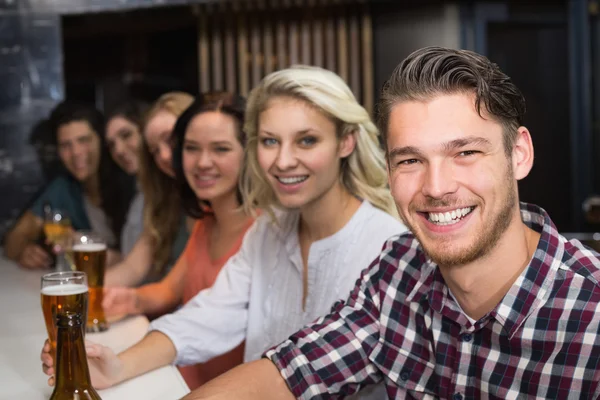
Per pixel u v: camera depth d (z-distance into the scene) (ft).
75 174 10.50
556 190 15.67
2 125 12.66
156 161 8.25
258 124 5.31
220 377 4.07
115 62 17.88
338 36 16.46
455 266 3.42
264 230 5.83
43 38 12.71
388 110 3.35
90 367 4.46
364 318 4.23
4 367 4.98
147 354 4.95
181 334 5.34
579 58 15.30
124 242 9.64
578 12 15.21
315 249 5.28
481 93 3.15
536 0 15.24
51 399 3.51
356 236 5.18
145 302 6.87
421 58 3.28
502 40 15.55
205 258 6.91
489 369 3.59
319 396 4.10
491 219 3.28
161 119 8.09
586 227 15.34
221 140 6.33
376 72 16.44
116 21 16.51
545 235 3.46
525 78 15.57
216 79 16.90
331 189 5.20
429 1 15.55
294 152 5.07
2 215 12.64
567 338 3.36
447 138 3.18
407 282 4.10
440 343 3.84
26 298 7.34
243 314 5.82
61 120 10.38
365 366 4.17
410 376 4.06
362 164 5.27
